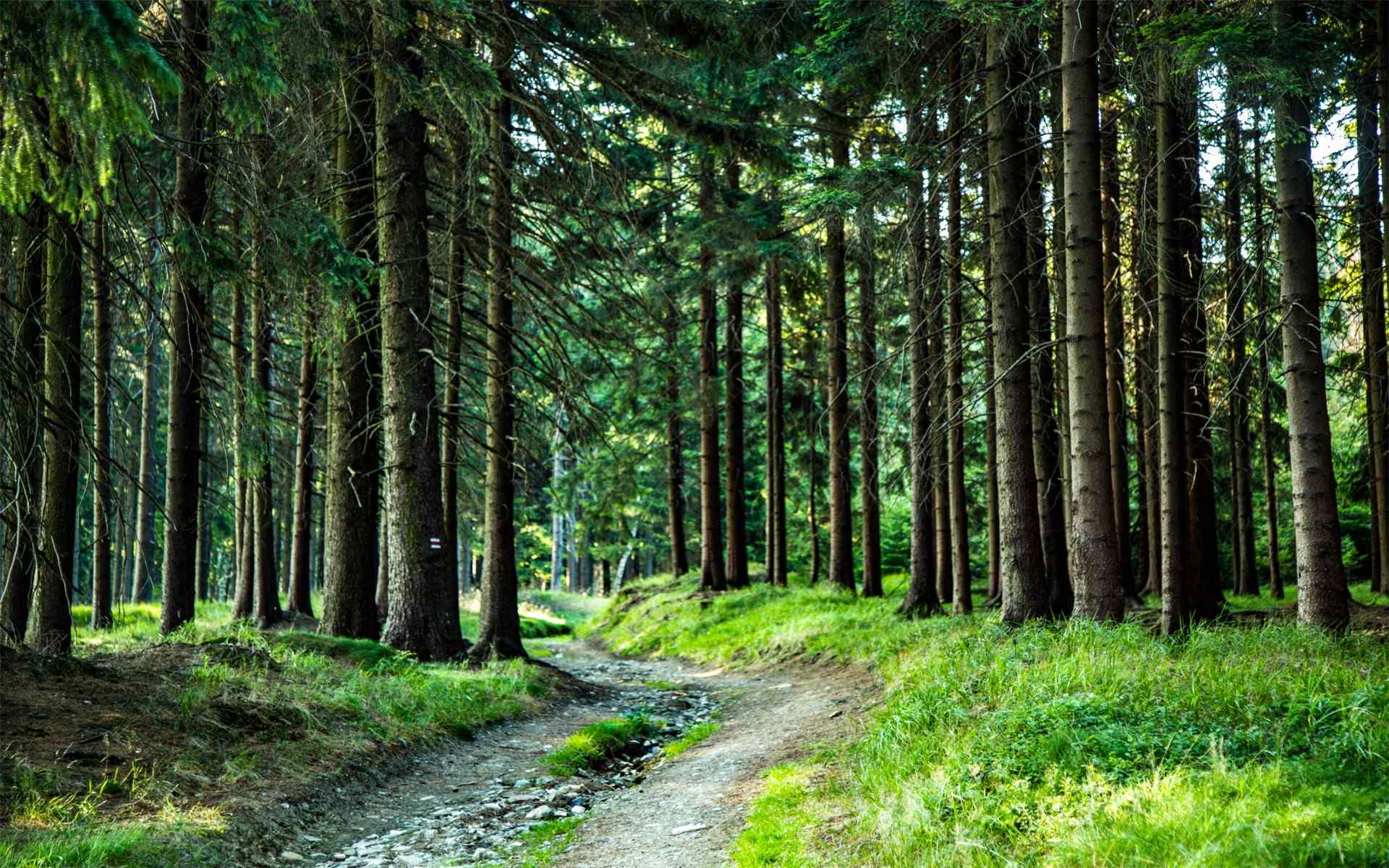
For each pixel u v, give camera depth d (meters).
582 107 13.92
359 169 14.96
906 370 16.02
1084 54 11.12
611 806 8.07
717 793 8.00
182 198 11.87
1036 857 4.89
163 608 15.23
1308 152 10.21
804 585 26.38
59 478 9.74
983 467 24.34
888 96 15.41
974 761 6.41
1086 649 9.35
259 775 7.78
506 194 14.84
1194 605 13.79
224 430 13.07
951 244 14.98
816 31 15.15
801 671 16.30
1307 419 10.05
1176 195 12.78
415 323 14.18
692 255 21.77
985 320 15.02
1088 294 11.03
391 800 8.19
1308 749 5.49
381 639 14.43
